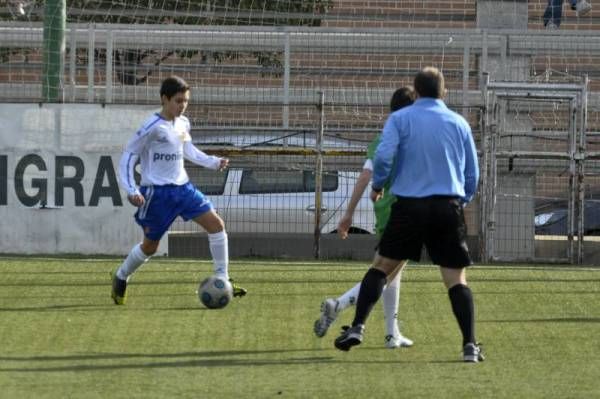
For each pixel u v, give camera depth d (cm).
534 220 4228
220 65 4456
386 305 2383
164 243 3878
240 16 4578
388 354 2320
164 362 2220
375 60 4703
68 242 3853
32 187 3847
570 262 4053
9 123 3847
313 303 2877
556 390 2005
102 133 3853
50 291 3005
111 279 3161
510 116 4297
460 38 4425
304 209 4197
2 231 3847
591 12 5534
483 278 3281
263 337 2473
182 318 2669
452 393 1980
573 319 2712
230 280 2930
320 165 4003
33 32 4366
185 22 4747
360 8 5372
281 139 4197
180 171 2778
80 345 2372
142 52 4469
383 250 2183
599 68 4703
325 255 4038
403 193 2159
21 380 2045
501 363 2236
